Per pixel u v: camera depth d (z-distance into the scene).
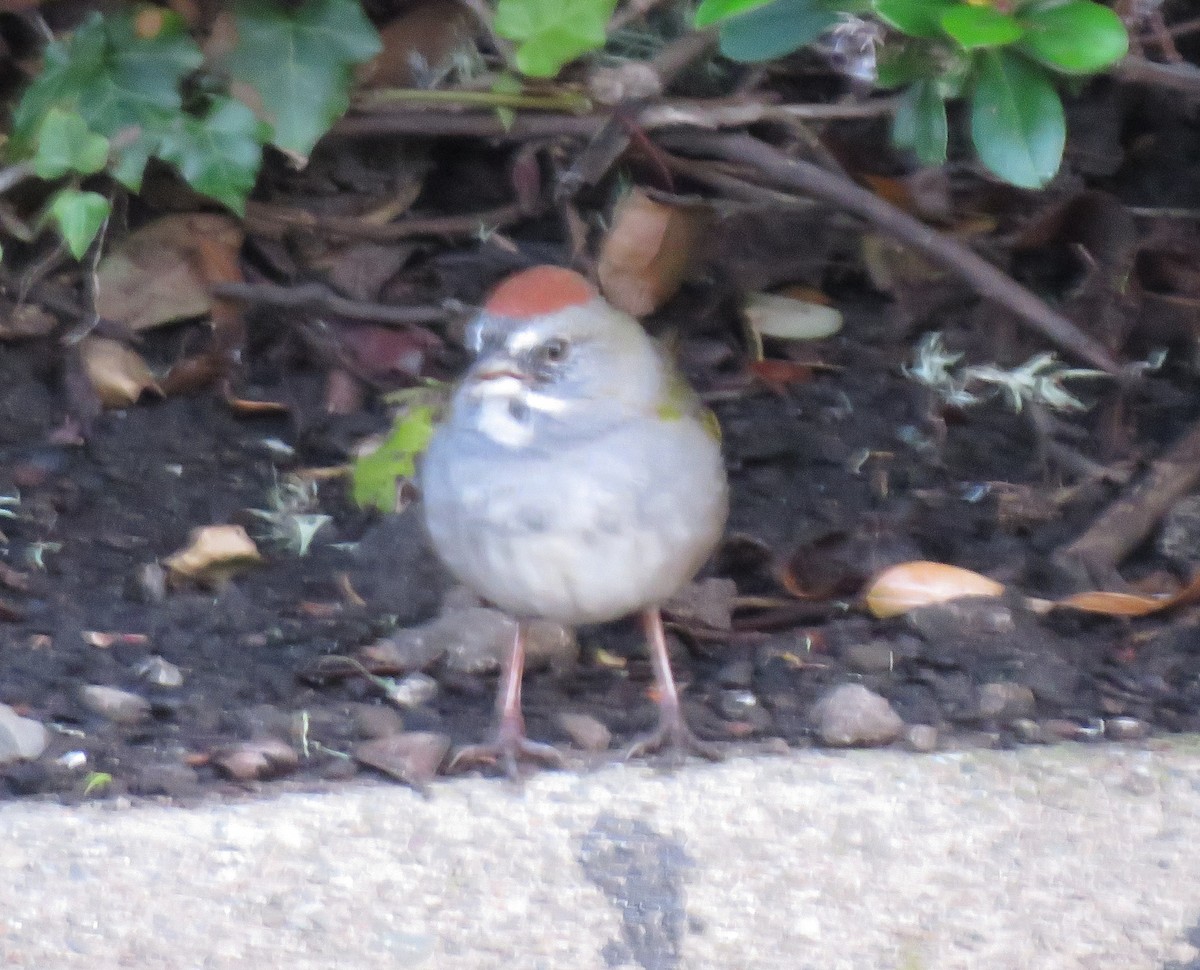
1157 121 10.47
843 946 6.25
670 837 6.30
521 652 6.93
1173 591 7.94
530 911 6.21
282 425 9.12
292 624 7.67
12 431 8.88
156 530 8.30
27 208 9.54
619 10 9.55
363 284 9.72
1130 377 9.21
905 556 8.07
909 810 6.36
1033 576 8.03
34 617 7.60
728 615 7.79
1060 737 6.80
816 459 8.88
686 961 6.24
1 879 6.02
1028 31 7.08
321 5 8.78
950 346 9.58
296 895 6.12
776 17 7.59
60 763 6.54
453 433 6.74
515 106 9.29
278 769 6.52
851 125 9.95
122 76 8.66
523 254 9.82
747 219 9.86
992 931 6.28
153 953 6.04
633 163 9.75
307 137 8.84
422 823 6.27
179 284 9.40
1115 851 6.34
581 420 6.59
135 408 9.16
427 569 8.01
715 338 9.70
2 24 9.37
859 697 6.77
